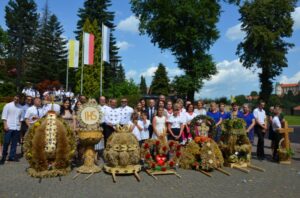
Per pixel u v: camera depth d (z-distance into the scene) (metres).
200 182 10.54
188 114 14.70
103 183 10.24
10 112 13.16
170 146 12.20
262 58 52.50
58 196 8.75
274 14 52.12
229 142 13.21
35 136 11.15
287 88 157.62
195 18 43.88
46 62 62.78
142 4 47.44
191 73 46.22
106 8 59.75
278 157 14.10
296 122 53.91
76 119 12.12
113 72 62.16
